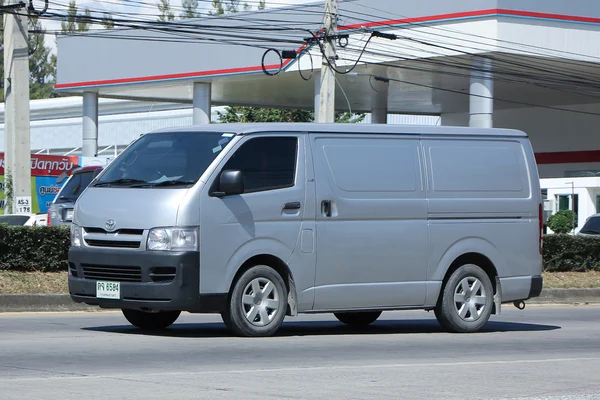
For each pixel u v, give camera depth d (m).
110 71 69.62
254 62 62.50
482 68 57.22
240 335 18.88
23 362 15.30
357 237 19.78
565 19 55.75
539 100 77.75
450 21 54.91
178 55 66.06
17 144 36.00
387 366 15.65
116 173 19.58
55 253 27.97
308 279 19.28
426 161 20.75
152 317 20.59
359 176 19.92
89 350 16.83
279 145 19.22
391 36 45.91
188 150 19.12
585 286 35.34
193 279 18.02
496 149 21.78
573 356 17.86
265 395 12.62
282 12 61.03
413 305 20.56
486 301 21.47
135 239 18.31
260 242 18.77
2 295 24.97
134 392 12.62
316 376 14.37
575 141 81.44
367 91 71.75
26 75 36.31
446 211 20.84
